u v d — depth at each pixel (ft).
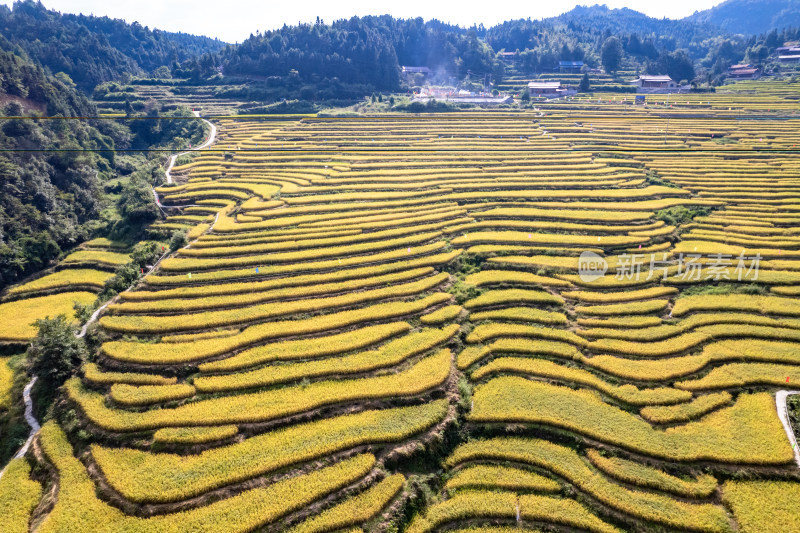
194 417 120.16
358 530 99.04
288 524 99.50
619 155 324.39
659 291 173.58
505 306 167.63
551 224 223.71
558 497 108.58
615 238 209.97
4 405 136.56
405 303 166.40
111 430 118.83
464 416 125.49
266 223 227.81
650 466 112.88
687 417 123.85
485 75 609.83
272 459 110.22
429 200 253.65
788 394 130.41
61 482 109.19
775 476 109.70
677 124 394.11
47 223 236.84
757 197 254.06
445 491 110.73
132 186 265.34
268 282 177.27
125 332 150.82
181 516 99.86
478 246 204.13
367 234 215.92
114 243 240.12
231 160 326.85
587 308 165.37
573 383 136.26
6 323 180.86
